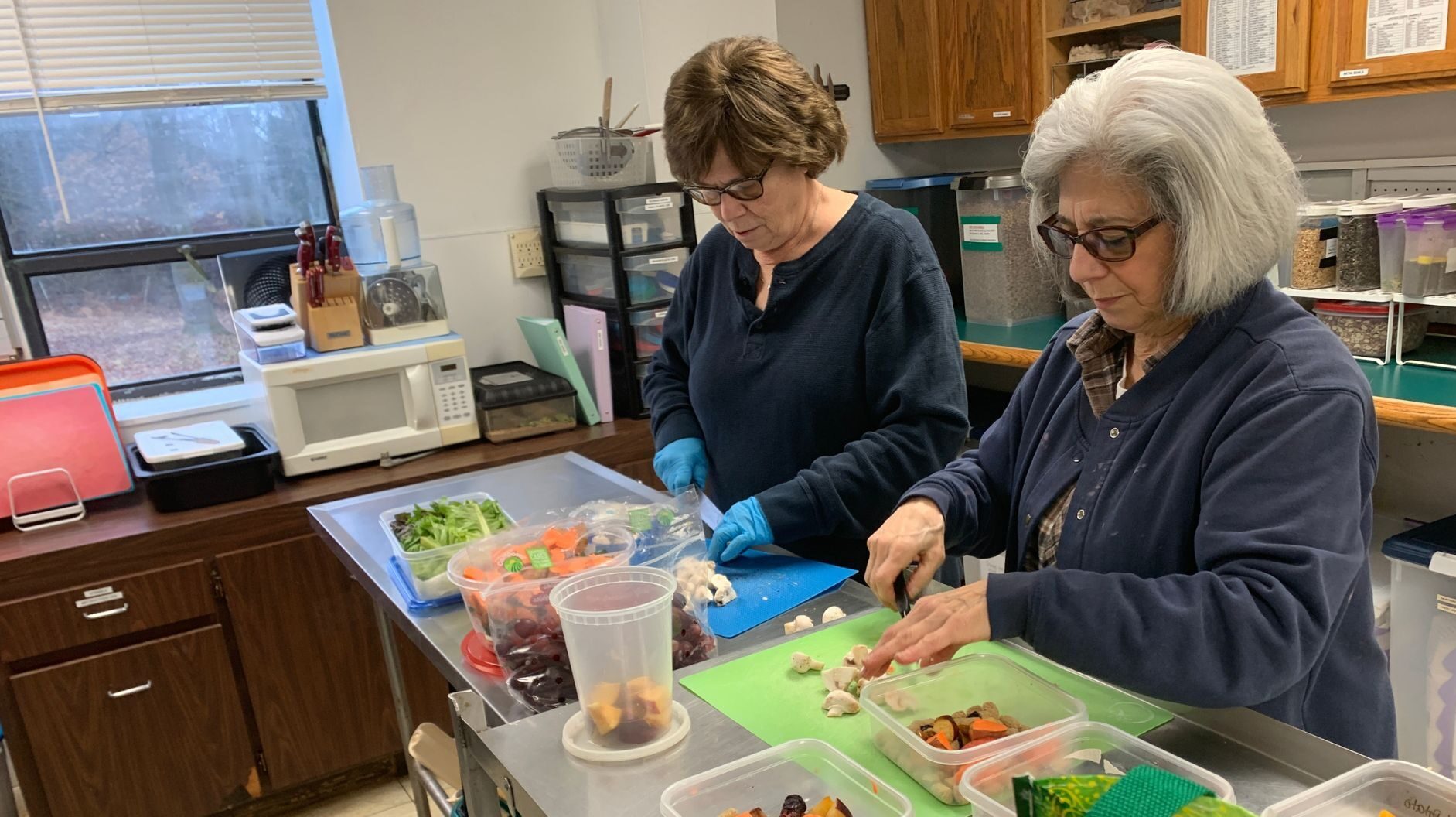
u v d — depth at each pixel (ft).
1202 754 3.00
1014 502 4.09
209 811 8.05
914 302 5.12
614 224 8.63
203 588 7.69
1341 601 2.85
